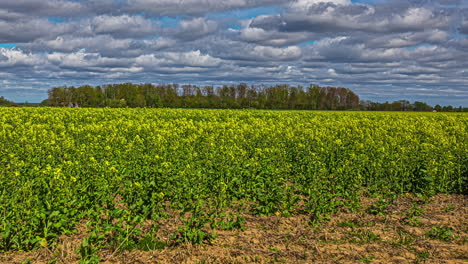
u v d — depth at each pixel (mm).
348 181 10805
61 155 12773
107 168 9852
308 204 9289
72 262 6480
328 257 6938
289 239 7781
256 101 93625
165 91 93938
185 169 9805
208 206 8742
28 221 7090
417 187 11211
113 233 7430
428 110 95062
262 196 9805
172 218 8555
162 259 6742
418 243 7586
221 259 6816
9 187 8297
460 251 7184
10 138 15008
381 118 35562
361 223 8750
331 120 30297
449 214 9516
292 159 13898
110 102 82250
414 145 15398
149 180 9195
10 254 6723
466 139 19078
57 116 25781
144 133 18375
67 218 7422
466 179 11734
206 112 35031
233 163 11250
